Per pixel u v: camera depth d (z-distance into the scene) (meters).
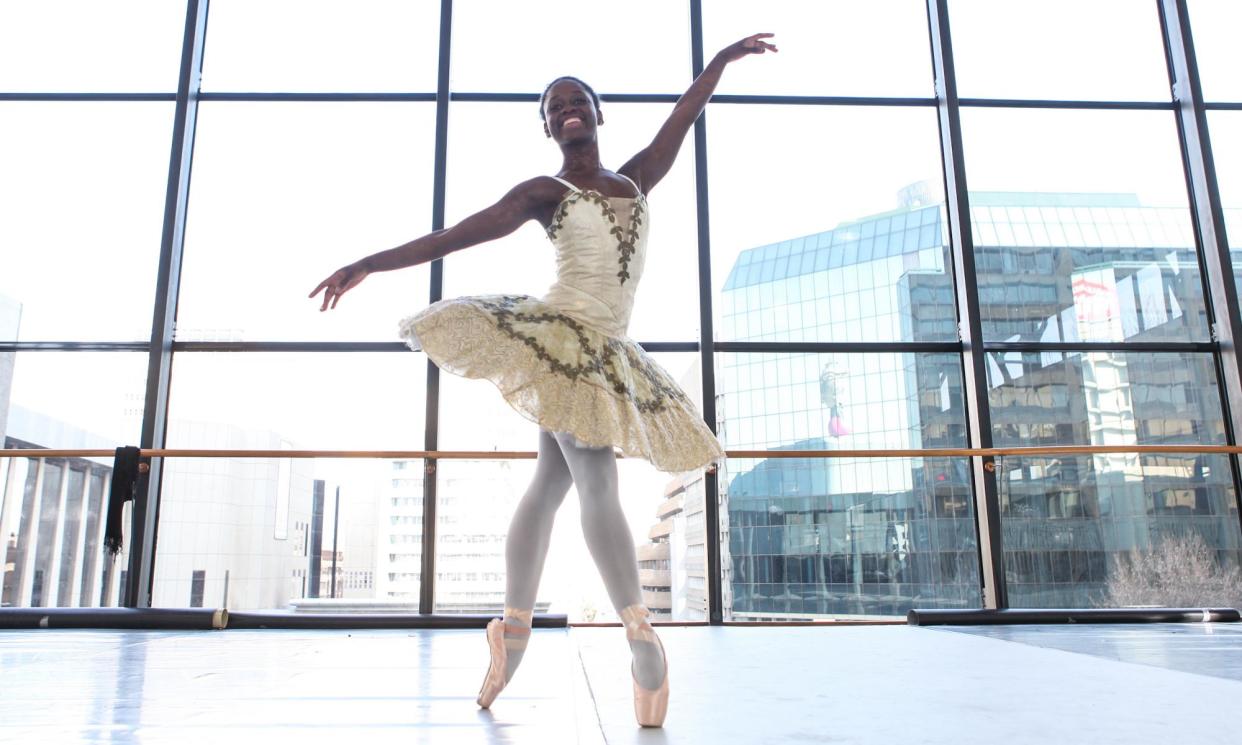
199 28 4.49
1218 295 4.34
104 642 2.73
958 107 4.57
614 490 1.29
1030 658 2.12
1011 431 4.18
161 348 4.02
